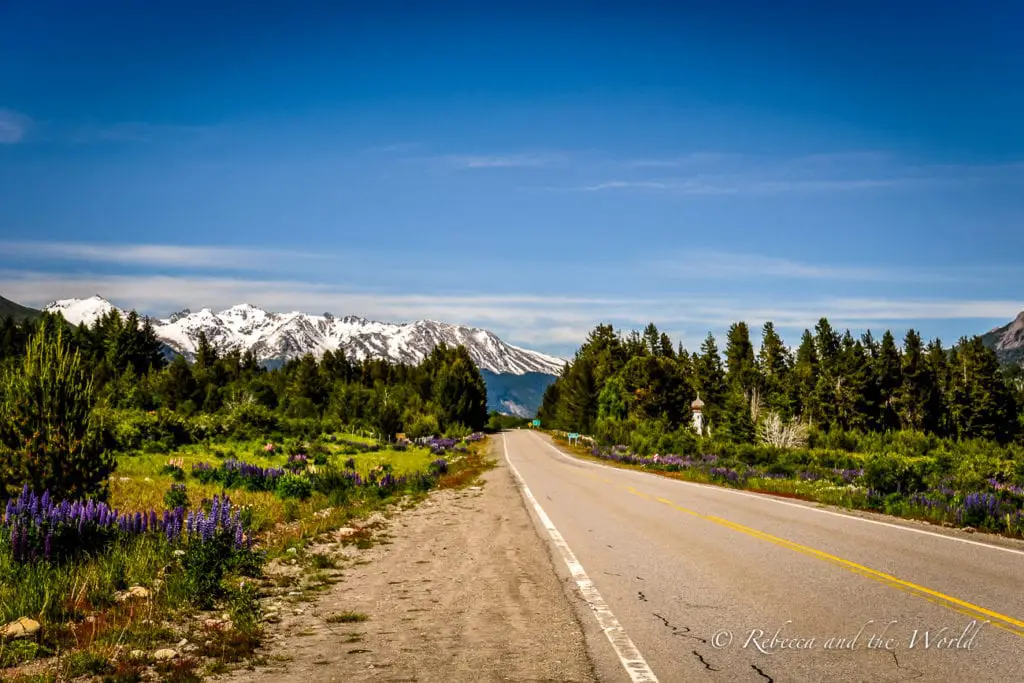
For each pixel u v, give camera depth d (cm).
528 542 1309
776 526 1427
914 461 2948
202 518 1036
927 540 1212
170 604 810
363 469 3506
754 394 9644
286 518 1619
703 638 665
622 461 4688
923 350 11062
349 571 1070
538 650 640
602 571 1007
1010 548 1120
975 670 556
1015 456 4491
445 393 9650
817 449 4966
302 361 10588
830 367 9794
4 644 638
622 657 613
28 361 1215
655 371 9288
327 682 562
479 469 3969
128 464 2623
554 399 14325
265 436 4588
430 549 1269
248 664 618
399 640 688
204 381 8269
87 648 645
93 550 993
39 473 1184
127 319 11094
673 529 1416
